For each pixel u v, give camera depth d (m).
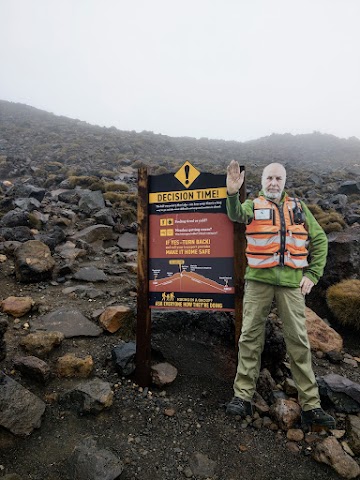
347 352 4.65
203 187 3.39
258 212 3.04
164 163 21.73
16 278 5.27
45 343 3.61
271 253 2.95
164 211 3.51
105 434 2.80
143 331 3.41
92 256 6.86
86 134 31.33
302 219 3.02
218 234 3.38
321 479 2.52
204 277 3.41
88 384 3.11
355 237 6.19
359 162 31.53
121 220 9.03
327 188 14.87
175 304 3.47
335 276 5.90
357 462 2.68
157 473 2.50
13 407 2.69
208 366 3.77
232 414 3.06
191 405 3.22
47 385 3.22
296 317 2.98
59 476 2.38
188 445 2.77
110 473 2.35
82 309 4.60
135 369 3.46
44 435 2.70
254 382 3.13
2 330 3.52
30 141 27.12
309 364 3.00
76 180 13.19
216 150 33.62
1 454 2.50
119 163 20.89
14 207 8.83
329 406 3.26
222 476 2.52
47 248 5.66
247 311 3.10
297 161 29.81
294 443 2.82
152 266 3.52
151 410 3.11
